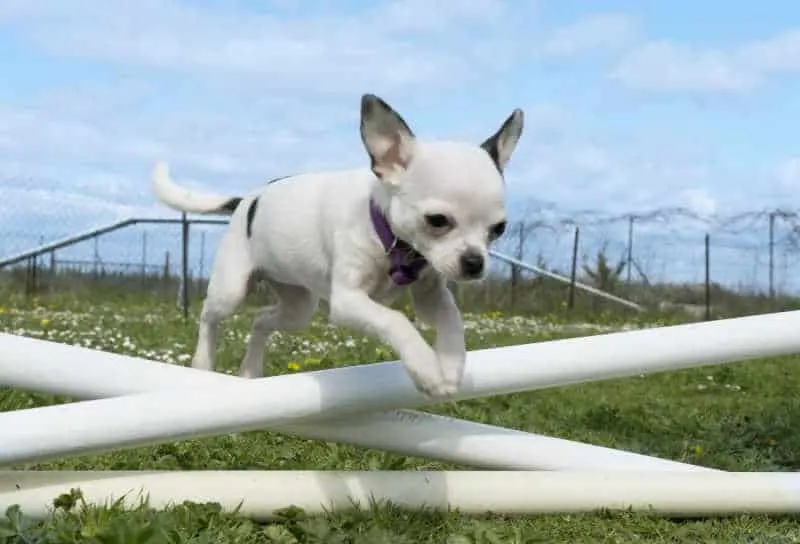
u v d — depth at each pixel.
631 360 1.25
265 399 1.19
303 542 1.16
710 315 5.38
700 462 1.58
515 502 1.27
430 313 1.23
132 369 1.25
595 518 1.27
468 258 1.11
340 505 1.24
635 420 1.94
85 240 5.46
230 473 1.25
